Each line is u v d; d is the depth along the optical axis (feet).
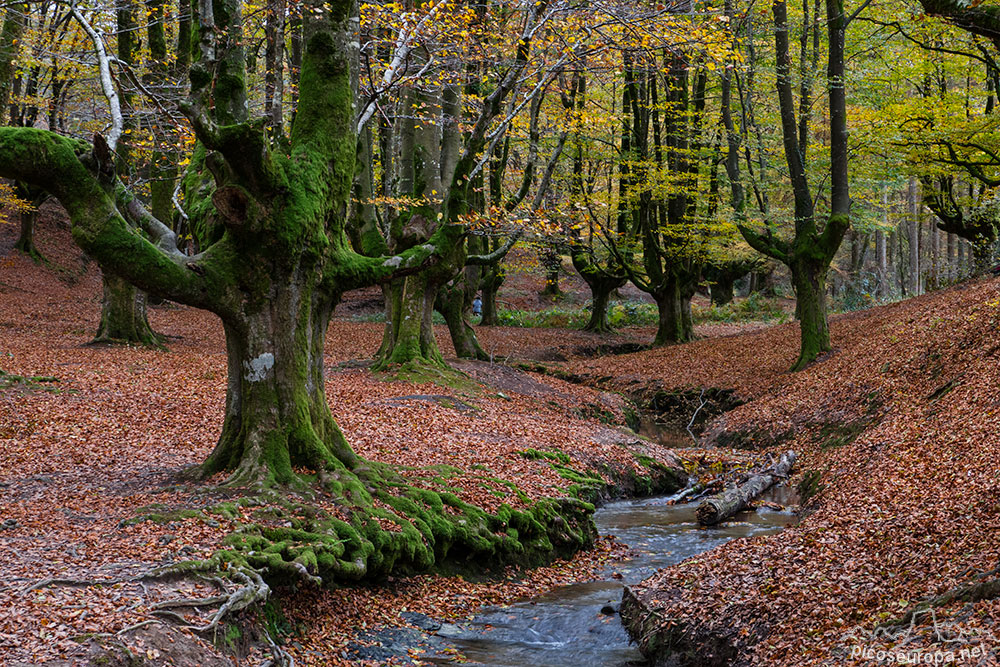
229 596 22.70
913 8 63.16
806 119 75.82
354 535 29.60
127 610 20.47
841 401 56.39
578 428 58.13
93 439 40.65
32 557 23.66
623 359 94.17
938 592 21.91
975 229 92.07
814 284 71.92
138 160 71.92
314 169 32.40
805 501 44.34
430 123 61.05
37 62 60.18
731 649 23.40
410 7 43.45
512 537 35.55
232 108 33.96
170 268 29.58
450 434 48.96
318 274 32.86
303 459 32.71
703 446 63.93
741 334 99.76
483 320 122.52
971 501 27.84
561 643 27.50
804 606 23.71
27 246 114.62
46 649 18.01
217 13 33.53
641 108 96.84
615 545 39.55
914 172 74.38
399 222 63.52
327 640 25.98
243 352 32.14
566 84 77.87
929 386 49.34
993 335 49.24
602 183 121.80
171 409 49.21
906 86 88.17
